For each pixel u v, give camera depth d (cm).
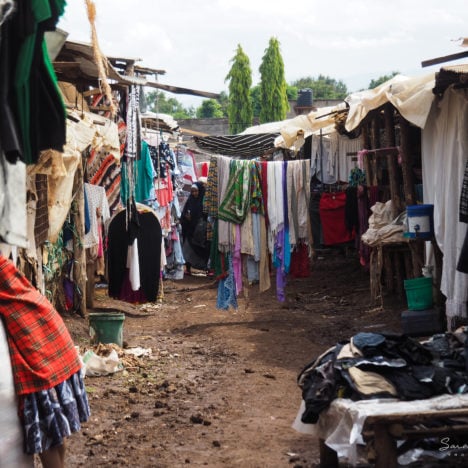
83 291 1105
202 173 2327
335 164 1786
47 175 815
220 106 5591
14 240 400
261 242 1122
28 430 383
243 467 521
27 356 387
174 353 916
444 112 894
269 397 707
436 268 960
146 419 640
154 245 1184
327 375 475
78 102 955
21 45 371
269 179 1112
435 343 530
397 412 425
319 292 1420
